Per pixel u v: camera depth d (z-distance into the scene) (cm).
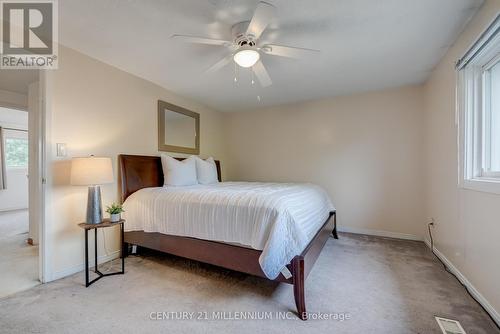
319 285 193
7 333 137
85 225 197
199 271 220
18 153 566
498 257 145
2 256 255
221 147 460
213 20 177
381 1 156
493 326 142
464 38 189
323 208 263
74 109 221
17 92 332
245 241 173
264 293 181
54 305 165
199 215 198
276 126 419
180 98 360
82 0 156
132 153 279
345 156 362
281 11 165
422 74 280
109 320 148
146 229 232
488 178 171
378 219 340
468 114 187
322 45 213
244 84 314
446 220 233
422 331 138
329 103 374
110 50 223
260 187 271
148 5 161
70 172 216
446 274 213
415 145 319
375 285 193
